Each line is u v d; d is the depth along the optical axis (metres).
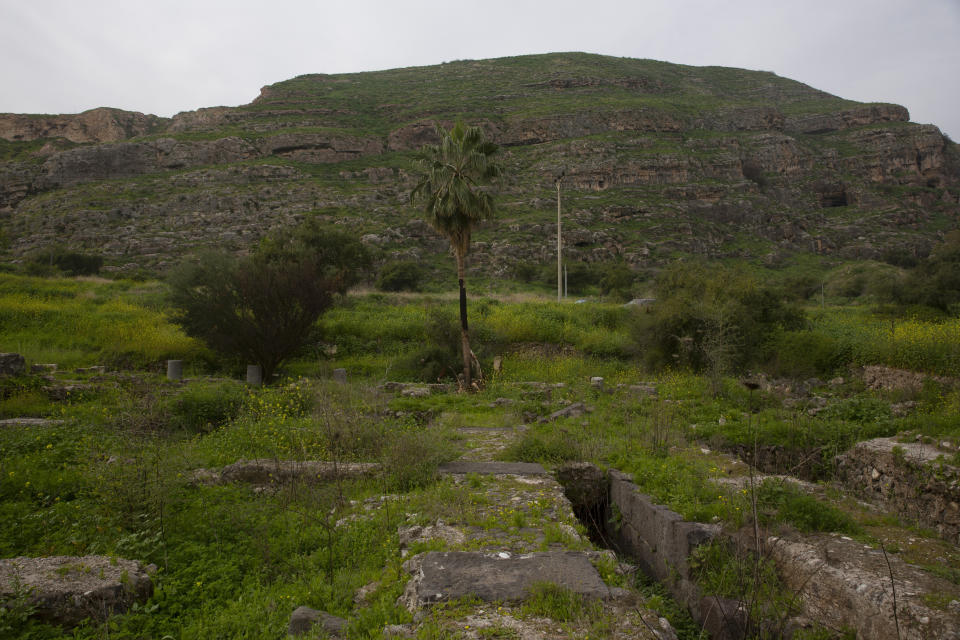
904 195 99.69
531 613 3.67
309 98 118.00
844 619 4.28
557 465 7.76
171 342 20.17
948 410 10.98
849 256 81.50
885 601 4.00
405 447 7.68
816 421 10.67
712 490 6.38
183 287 17.70
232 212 70.06
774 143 101.38
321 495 6.71
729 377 16.38
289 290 18.14
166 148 86.81
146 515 5.64
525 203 77.94
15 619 3.74
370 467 7.64
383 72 156.50
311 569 4.95
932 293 26.80
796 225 86.94
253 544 5.39
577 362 21.23
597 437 9.46
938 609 3.81
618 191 83.88
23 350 19.44
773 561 5.02
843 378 18.09
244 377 19.11
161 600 4.35
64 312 23.80
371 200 75.50
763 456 9.80
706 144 97.56
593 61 151.88
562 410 12.74
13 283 30.19
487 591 3.92
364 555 5.13
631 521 6.77
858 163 107.25
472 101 113.88
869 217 90.75
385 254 58.28
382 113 115.00
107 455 7.69
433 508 5.84
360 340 23.84
